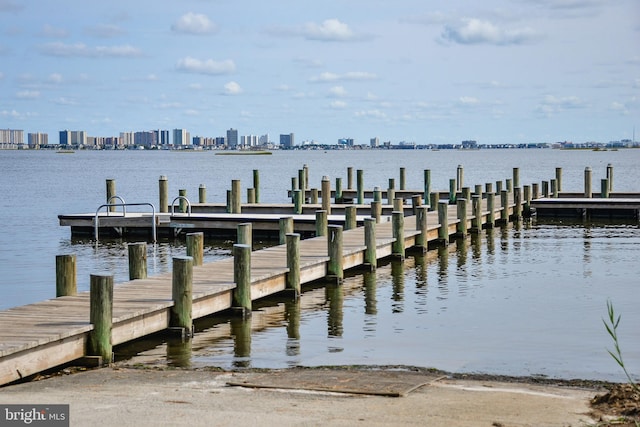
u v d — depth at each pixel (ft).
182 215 110.63
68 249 100.32
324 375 39.63
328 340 53.11
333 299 66.95
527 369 45.39
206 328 56.44
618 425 30.63
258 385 37.35
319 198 177.58
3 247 102.17
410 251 93.76
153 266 87.76
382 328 56.70
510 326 57.11
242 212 130.52
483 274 79.30
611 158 575.79
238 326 57.11
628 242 103.50
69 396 35.88
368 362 46.98
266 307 63.72
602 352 49.70
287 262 66.64
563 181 258.98
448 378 39.75
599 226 123.34
